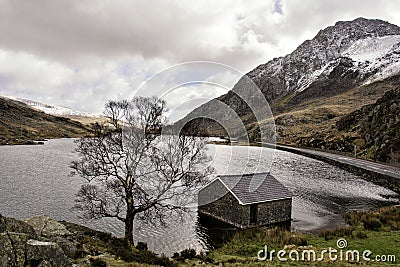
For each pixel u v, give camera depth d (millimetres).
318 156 82688
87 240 16062
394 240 20234
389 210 29359
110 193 28188
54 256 9969
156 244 25578
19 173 57312
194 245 25312
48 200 39281
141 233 27859
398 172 54719
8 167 64562
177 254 19688
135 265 13156
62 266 10000
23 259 9352
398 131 70812
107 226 29641
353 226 25156
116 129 18031
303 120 158000
